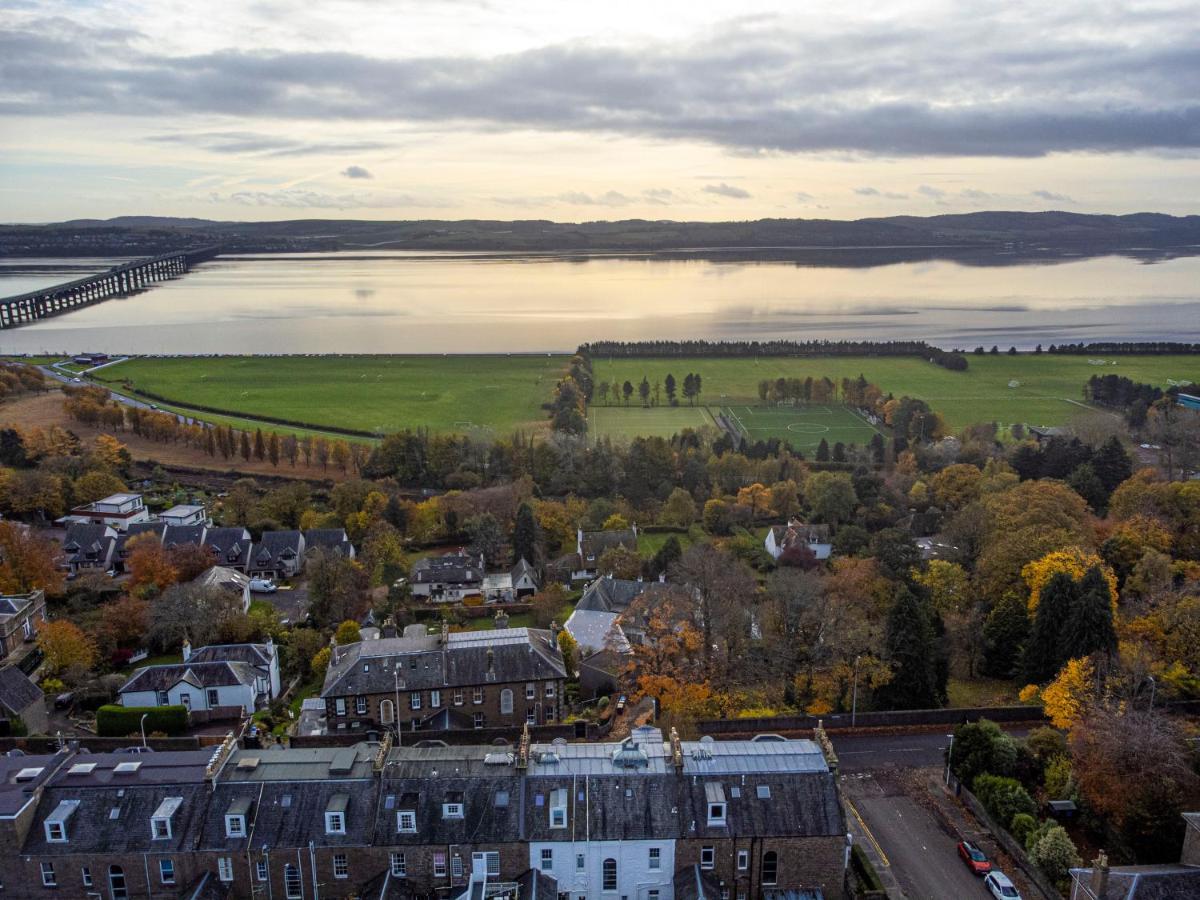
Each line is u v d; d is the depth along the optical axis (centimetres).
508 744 9325
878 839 9025
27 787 7981
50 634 13925
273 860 7781
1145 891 7131
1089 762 8856
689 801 7994
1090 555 14338
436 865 7850
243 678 12788
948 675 13288
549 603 16962
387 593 18162
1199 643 11794
